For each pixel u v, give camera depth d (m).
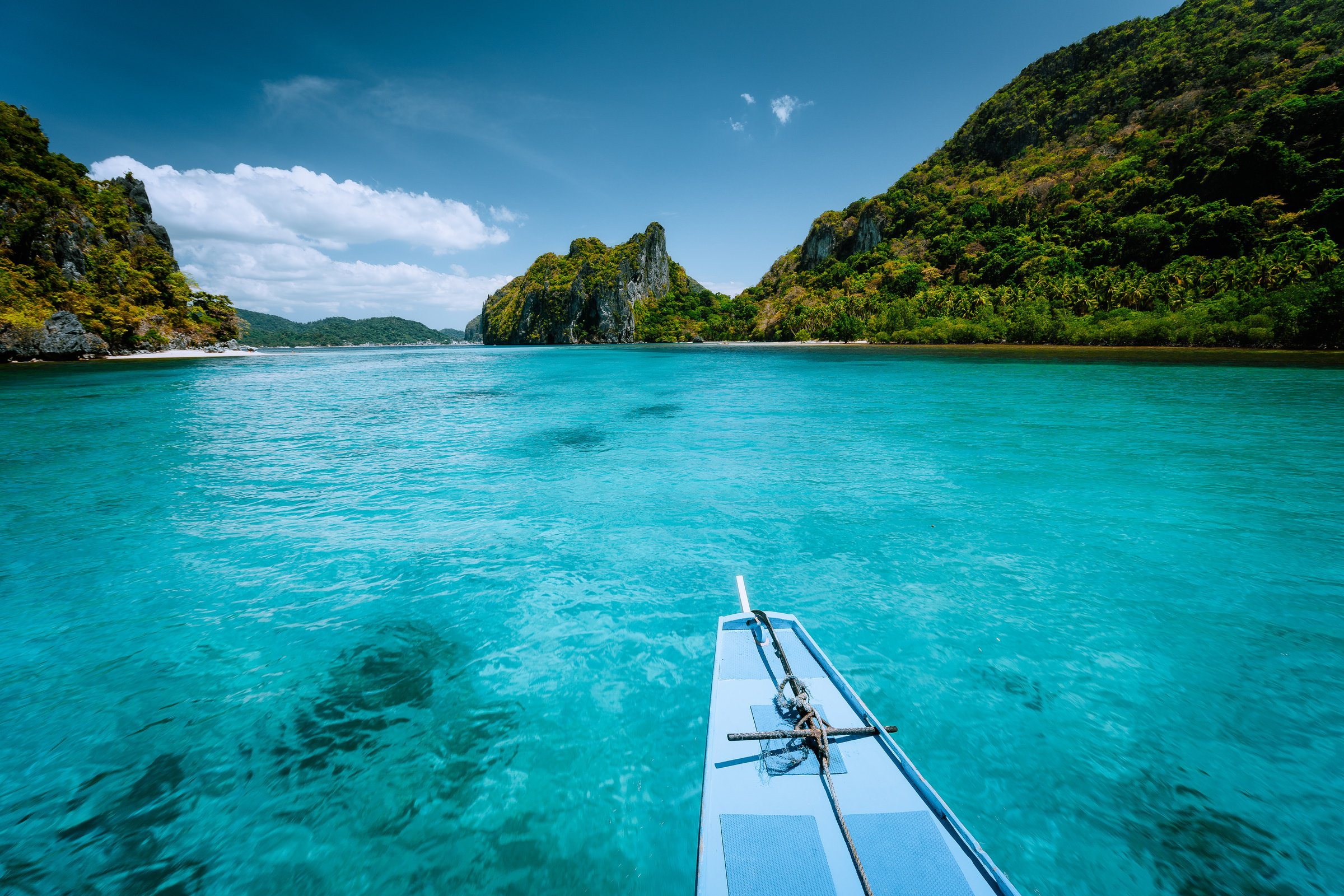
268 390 40.91
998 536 11.06
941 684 6.62
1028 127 192.38
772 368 59.44
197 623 8.19
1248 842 4.59
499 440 21.19
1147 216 105.94
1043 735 5.80
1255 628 7.75
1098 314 87.81
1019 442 19.41
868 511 12.64
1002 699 6.35
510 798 5.17
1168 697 6.36
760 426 23.56
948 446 18.94
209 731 6.03
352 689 6.72
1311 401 27.95
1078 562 9.91
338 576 9.70
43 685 6.79
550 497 13.97
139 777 5.43
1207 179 106.19
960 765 5.43
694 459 17.80
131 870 4.48
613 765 5.56
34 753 5.71
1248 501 12.91
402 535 11.48
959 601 8.61
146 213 120.25
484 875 4.46
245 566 10.09
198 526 11.98
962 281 135.00
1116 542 10.73
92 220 95.75
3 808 5.04
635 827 4.87
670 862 4.55
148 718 6.22
